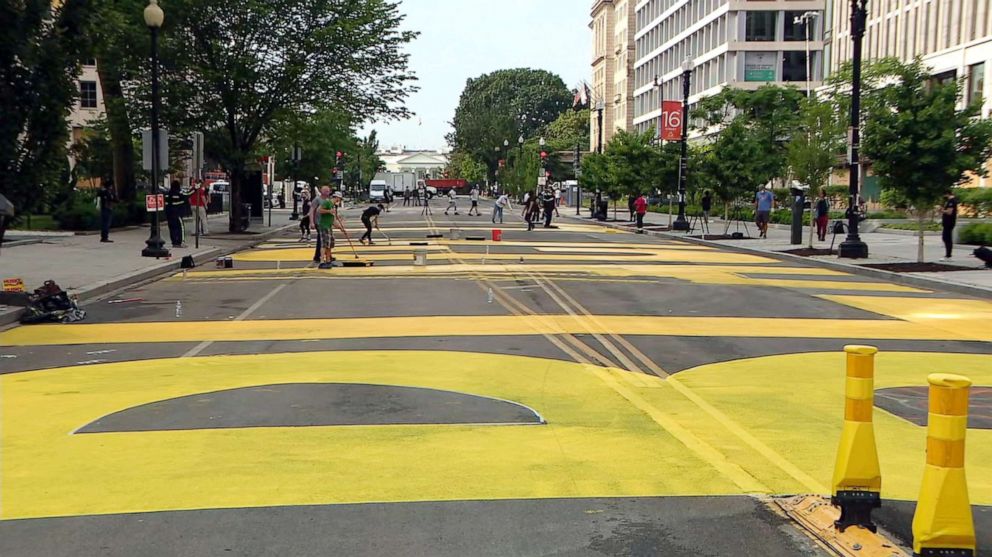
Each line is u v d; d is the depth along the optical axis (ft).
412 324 45.24
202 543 16.80
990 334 43.57
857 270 75.97
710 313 50.03
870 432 17.11
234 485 20.10
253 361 35.29
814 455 22.67
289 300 55.01
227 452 22.59
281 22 117.39
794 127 142.00
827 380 32.22
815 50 261.03
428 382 31.24
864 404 17.15
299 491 19.70
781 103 161.38
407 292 58.85
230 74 114.32
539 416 26.48
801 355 37.35
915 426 25.77
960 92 77.10
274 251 97.91
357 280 66.54
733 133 123.65
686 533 17.35
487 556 16.25
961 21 174.70
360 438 23.91
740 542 16.92
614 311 50.29
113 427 25.05
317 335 41.86
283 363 34.83
